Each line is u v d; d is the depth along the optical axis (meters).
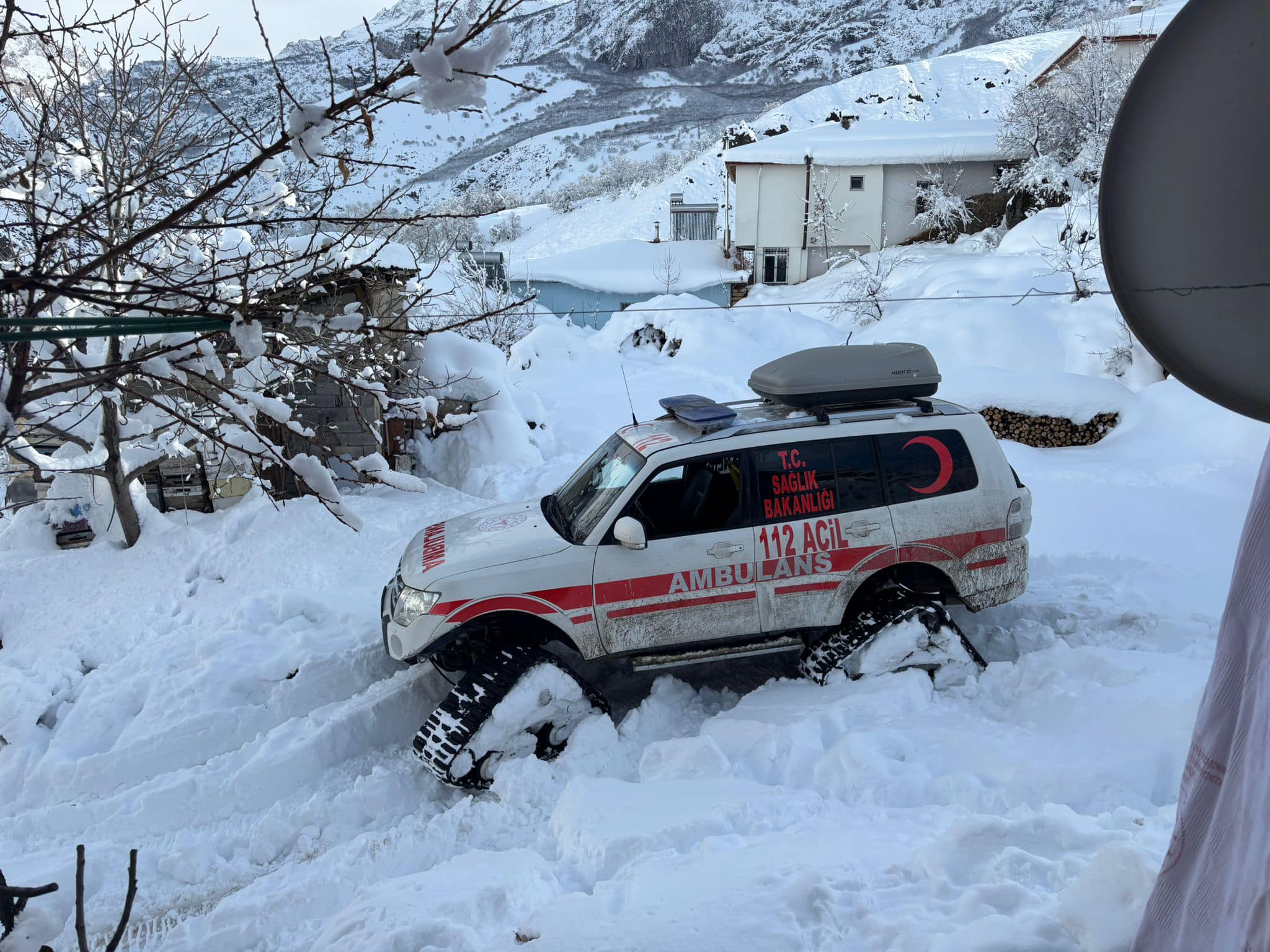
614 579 5.38
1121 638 6.23
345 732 5.60
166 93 7.23
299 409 10.91
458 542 5.80
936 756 4.71
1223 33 1.45
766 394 6.06
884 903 3.24
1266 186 1.50
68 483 9.77
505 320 22.92
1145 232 1.59
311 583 8.16
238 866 4.74
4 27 3.12
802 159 32.91
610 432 14.88
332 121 2.33
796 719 5.11
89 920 4.37
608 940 3.19
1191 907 2.06
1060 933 2.82
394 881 4.13
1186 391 14.12
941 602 5.91
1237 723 1.95
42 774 5.63
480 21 2.17
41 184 4.43
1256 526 1.89
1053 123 30.02
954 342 19.48
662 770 4.88
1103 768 4.20
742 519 5.48
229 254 5.63
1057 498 10.61
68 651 7.26
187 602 8.05
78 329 2.56
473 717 5.01
